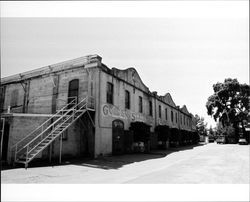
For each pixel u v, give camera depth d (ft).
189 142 132.16
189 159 47.60
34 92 58.29
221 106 151.53
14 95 62.80
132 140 60.08
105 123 49.70
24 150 40.04
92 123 46.68
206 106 158.40
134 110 65.46
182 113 130.21
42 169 30.89
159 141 81.25
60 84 53.83
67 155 46.34
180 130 112.27
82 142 48.57
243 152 67.87
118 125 55.31
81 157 46.57
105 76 51.49
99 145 46.91
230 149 82.79
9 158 37.65
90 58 50.21
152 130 78.84
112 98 53.88
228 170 32.04
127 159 45.19
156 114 84.38
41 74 57.93
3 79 66.64
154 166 36.27
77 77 51.42
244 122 157.58
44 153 42.29
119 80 58.18
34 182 22.59
